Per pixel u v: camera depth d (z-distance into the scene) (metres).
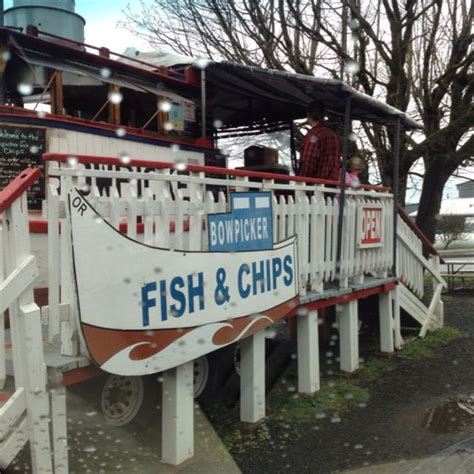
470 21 9.86
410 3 9.43
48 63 5.06
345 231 5.93
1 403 2.99
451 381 5.80
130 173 3.50
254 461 3.86
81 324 3.11
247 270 4.36
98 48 5.55
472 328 8.48
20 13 6.45
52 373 3.07
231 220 4.24
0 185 4.73
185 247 4.06
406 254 7.72
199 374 4.68
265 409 4.84
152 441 4.06
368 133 10.07
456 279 13.77
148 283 3.50
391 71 9.80
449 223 21.12
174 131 6.43
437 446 4.09
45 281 4.20
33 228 4.07
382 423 4.61
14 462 3.23
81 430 3.78
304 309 5.18
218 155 7.00
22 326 2.88
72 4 6.68
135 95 6.22
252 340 4.53
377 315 7.49
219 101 7.56
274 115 8.30
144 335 3.47
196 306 3.86
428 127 10.43
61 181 3.14
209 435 4.32
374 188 6.68
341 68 10.27
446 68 10.67
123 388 3.92
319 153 5.91
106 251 3.24
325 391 5.41
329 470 3.71
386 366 6.38
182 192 3.93
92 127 5.32
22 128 4.82
